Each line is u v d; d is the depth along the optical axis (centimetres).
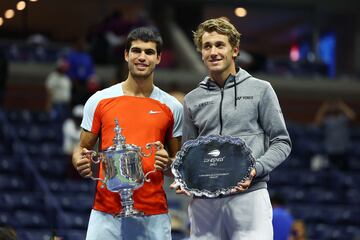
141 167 741
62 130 2161
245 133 750
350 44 3294
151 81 777
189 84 2694
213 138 736
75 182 1906
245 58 2850
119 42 2308
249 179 724
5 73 2006
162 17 3225
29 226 1709
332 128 2281
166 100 779
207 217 755
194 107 766
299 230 1612
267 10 3250
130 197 740
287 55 3234
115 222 758
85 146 776
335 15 3300
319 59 3225
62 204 1795
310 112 2850
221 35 755
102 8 3008
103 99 771
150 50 768
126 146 733
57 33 2862
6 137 2055
